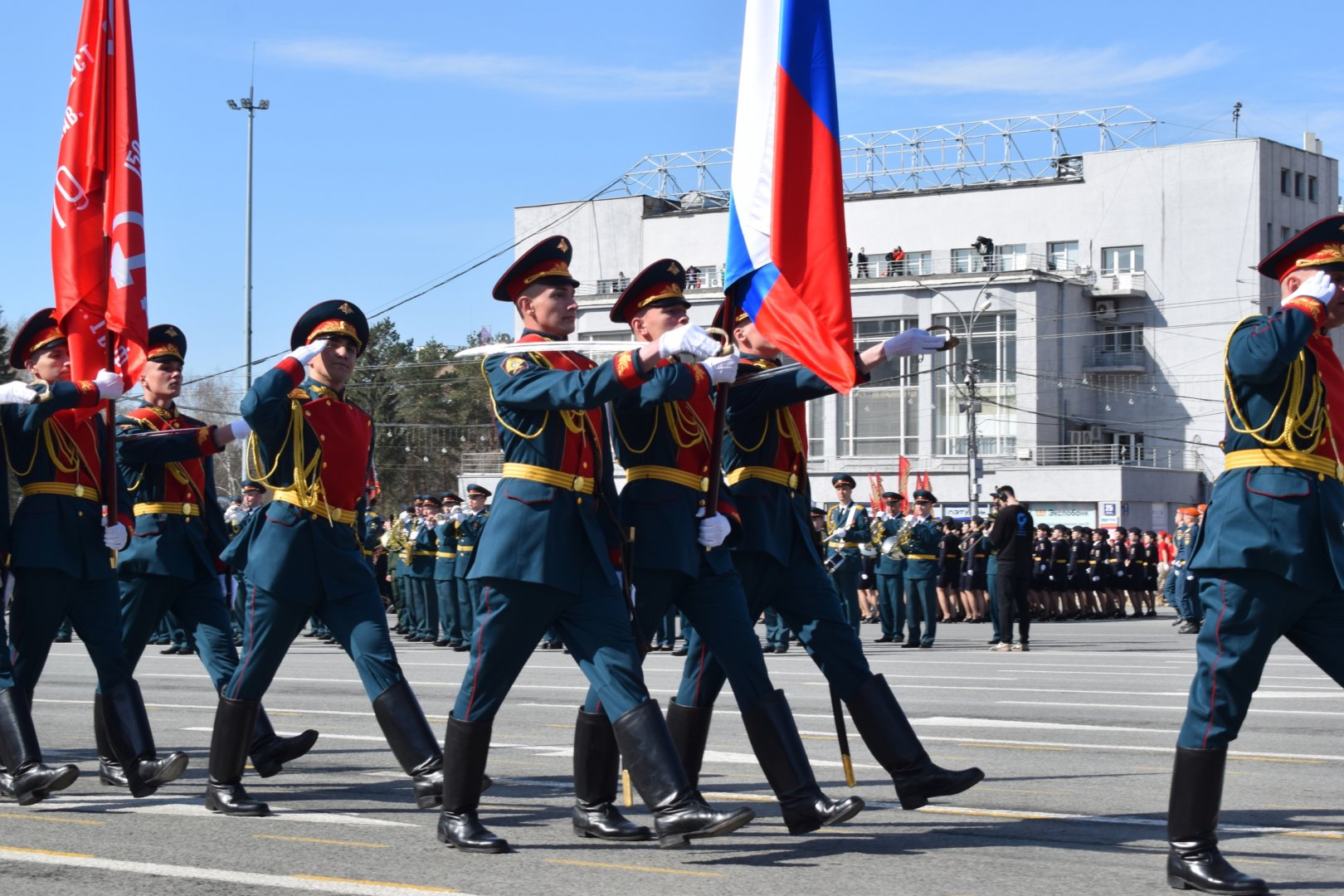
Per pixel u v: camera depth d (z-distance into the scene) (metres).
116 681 7.57
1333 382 5.36
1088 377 59.97
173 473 8.24
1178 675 14.88
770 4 6.77
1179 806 5.29
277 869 5.81
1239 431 5.29
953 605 29.25
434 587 23.23
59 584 7.46
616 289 63.53
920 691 13.07
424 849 6.20
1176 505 55.38
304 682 14.55
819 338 6.46
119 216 8.34
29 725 7.18
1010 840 6.31
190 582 8.32
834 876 5.61
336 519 7.22
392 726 7.07
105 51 8.47
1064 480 53.28
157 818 6.98
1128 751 9.08
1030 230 60.75
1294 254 5.43
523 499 5.92
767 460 6.68
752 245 6.69
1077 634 24.80
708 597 6.32
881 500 27.17
